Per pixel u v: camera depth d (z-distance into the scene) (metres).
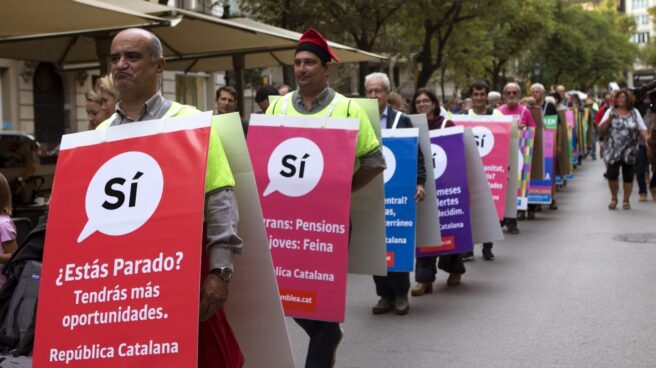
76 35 10.76
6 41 11.96
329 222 5.27
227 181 3.52
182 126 3.49
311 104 5.48
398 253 7.41
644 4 149.00
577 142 26.45
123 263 3.40
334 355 5.41
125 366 3.34
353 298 8.59
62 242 3.47
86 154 3.55
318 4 24.81
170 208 3.40
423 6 27.94
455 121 10.88
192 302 3.31
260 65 17.52
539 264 10.16
